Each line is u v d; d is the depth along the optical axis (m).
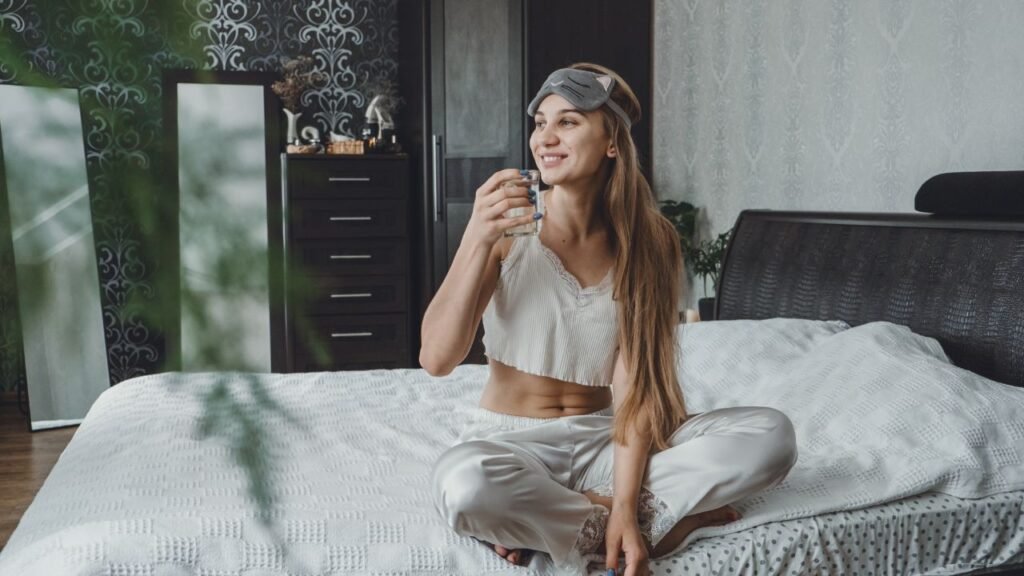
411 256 5.09
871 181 3.25
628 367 1.74
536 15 4.58
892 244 2.79
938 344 2.43
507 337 1.80
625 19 4.64
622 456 1.70
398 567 1.59
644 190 1.80
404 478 1.91
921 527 1.85
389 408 2.52
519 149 4.67
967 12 2.82
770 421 1.78
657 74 4.61
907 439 2.03
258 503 0.37
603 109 1.75
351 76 5.36
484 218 1.67
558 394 1.85
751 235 3.44
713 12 4.12
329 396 2.62
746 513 1.77
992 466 1.96
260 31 5.24
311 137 5.14
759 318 3.28
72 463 1.94
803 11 3.54
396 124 5.40
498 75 4.67
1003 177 2.46
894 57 3.12
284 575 1.54
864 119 3.27
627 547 1.60
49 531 1.57
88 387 4.75
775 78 3.73
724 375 2.58
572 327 1.77
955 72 2.88
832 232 3.05
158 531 1.55
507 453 1.66
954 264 2.56
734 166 4.03
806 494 1.83
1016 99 2.66
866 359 2.32
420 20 4.78
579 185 1.77
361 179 4.91
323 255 4.91
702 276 4.23
